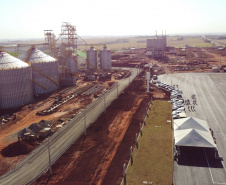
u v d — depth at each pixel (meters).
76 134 70.50
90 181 47.12
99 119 82.88
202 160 51.66
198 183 43.94
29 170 51.75
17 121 85.31
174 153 54.38
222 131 67.62
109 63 189.12
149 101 103.88
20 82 104.12
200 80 141.38
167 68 193.38
